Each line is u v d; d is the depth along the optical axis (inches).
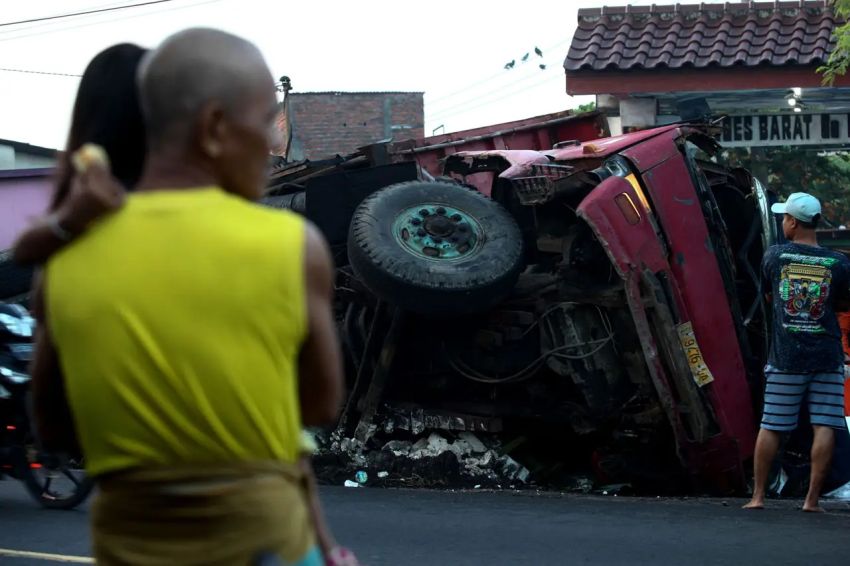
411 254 355.3
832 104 605.3
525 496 331.3
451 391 387.5
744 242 390.0
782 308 293.4
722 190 399.5
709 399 343.6
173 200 81.0
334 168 453.1
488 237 364.5
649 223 344.2
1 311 288.4
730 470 343.6
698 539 254.8
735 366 352.8
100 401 78.6
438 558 233.9
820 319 291.0
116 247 79.8
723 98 614.5
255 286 78.9
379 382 378.3
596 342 354.6
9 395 284.7
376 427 382.6
